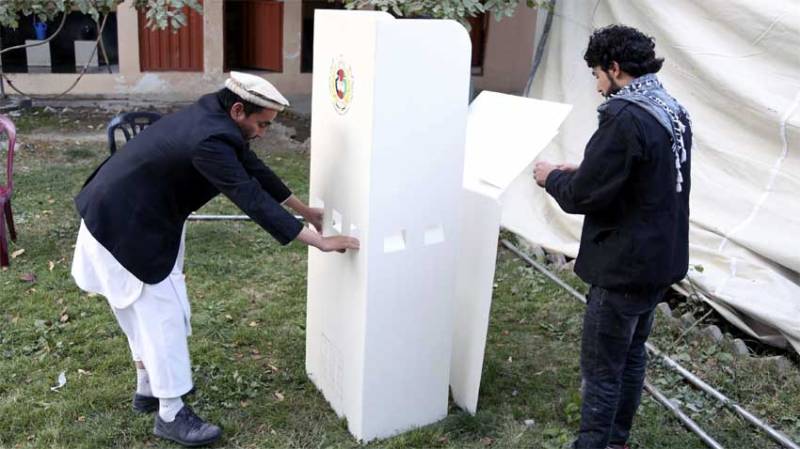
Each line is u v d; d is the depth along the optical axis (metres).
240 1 10.73
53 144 8.05
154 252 2.99
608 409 2.97
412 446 3.30
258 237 5.73
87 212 2.96
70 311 4.39
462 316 3.50
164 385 3.15
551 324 4.51
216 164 2.89
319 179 3.42
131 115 5.66
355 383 3.27
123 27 10.11
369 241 3.01
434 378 3.39
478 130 3.57
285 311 4.55
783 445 3.38
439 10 5.62
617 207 2.74
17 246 5.33
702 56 4.97
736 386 3.85
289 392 3.71
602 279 2.80
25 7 6.08
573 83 6.11
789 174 4.50
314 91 3.39
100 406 3.51
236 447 3.28
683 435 3.46
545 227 5.79
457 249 3.23
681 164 2.72
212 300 4.65
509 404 3.67
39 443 3.22
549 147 6.14
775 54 4.62
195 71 10.59
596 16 5.99
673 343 4.21
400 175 2.99
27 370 3.78
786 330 4.08
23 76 9.97
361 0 5.71
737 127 4.82
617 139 2.61
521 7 11.20
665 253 2.73
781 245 4.35
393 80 2.87
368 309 3.10
